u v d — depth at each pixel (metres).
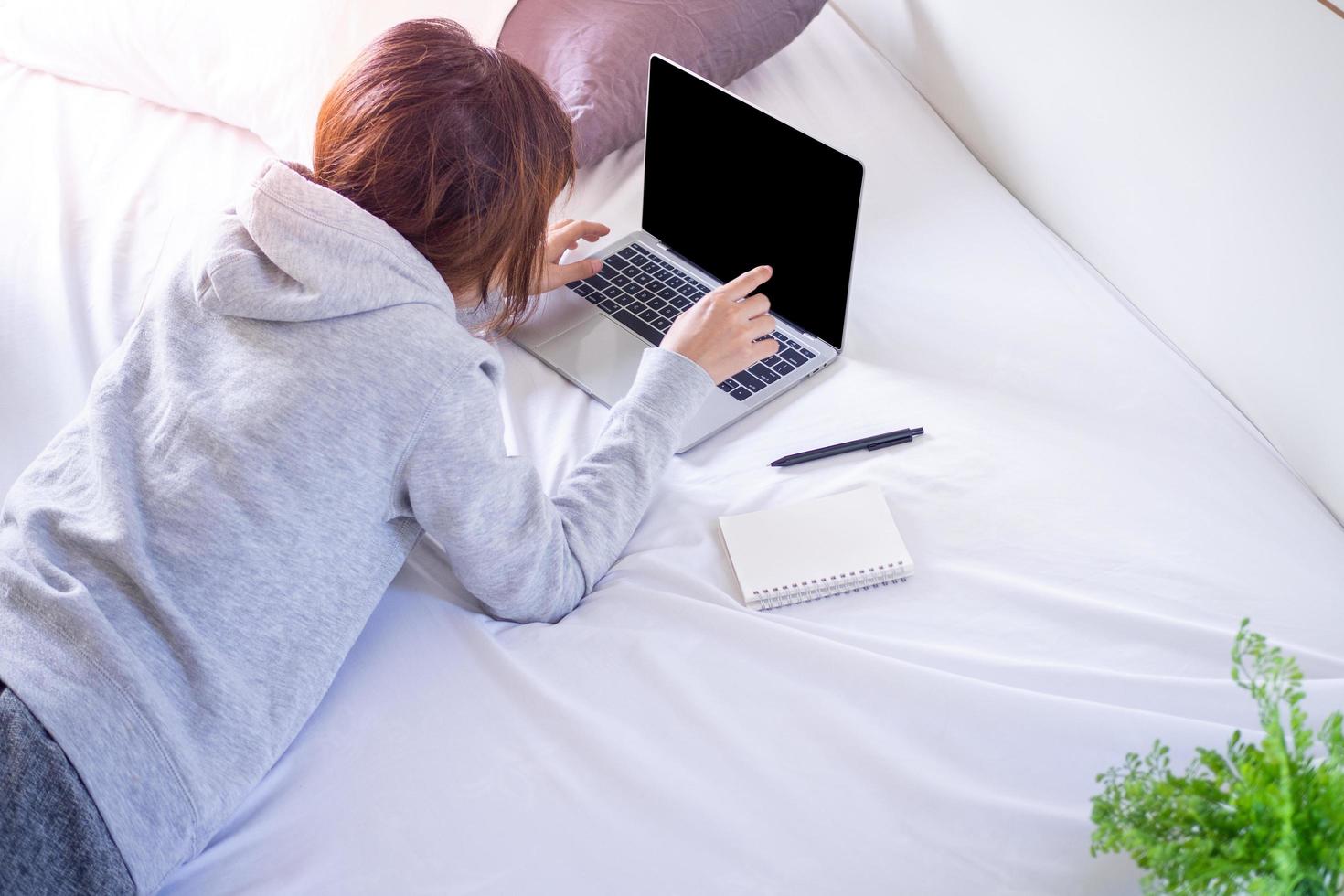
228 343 0.91
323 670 0.92
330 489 0.89
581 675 0.98
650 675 0.98
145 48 1.59
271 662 0.89
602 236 1.41
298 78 1.50
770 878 0.86
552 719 0.95
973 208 1.46
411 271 0.91
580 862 0.87
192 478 0.88
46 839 0.78
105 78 1.67
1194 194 1.18
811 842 0.87
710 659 0.99
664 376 1.12
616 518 1.07
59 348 1.27
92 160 1.55
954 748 0.93
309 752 0.94
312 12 1.51
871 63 1.71
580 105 1.47
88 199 1.48
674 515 1.12
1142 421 1.18
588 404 1.22
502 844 0.88
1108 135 1.30
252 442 0.88
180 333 0.93
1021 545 1.08
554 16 1.55
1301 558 1.05
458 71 0.92
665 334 1.28
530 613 1.02
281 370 0.89
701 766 0.92
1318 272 1.04
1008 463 1.14
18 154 1.57
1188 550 1.06
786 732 0.94
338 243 0.87
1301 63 1.01
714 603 1.03
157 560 0.87
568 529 1.04
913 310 1.32
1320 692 0.93
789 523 1.09
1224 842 0.68
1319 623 1.00
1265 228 1.10
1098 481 1.12
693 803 0.89
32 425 1.19
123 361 0.95
